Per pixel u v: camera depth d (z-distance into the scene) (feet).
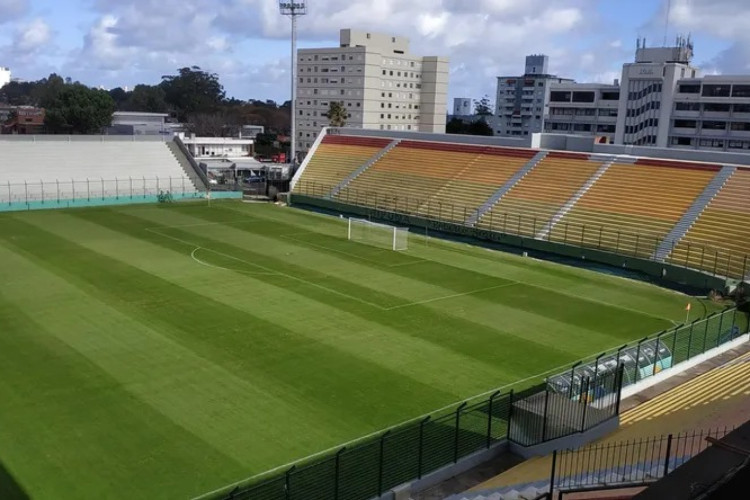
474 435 71.61
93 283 127.54
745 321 121.08
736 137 358.64
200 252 159.12
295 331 105.19
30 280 127.85
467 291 135.13
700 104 367.25
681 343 104.17
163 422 73.61
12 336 97.81
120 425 72.54
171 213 217.77
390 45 555.28
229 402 79.20
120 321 106.11
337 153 280.51
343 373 89.40
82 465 64.34
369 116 533.55
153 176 260.01
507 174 225.35
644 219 180.24
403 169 252.21
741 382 84.84
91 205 226.79
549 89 437.99
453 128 549.95
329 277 140.77
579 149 226.17
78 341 96.78
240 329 104.88
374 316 114.93
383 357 95.91
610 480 53.06
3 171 234.99
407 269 152.15
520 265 163.02
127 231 182.70
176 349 95.25
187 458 66.33
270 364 91.35
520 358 98.22
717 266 151.43
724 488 23.54
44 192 231.71
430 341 103.76
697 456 26.58
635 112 391.45
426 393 84.07
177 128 508.94
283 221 211.00
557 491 50.16
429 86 571.28
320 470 64.18
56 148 253.65
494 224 198.80
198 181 266.57
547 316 120.37
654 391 84.17
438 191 230.07
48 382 82.58
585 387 75.77
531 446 67.26
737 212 169.99
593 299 134.00
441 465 64.69
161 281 131.03
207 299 120.16
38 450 66.69
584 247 173.47
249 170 349.00
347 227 203.72
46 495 59.26
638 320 120.16
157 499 59.36
